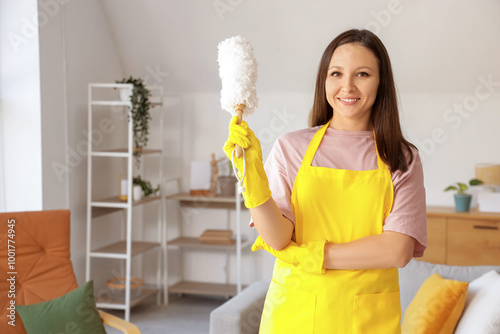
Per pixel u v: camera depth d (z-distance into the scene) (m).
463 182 4.33
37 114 3.75
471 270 2.75
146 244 4.65
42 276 2.88
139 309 4.53
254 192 1.16
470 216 3.89
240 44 1.15
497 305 2.28
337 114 1.35
